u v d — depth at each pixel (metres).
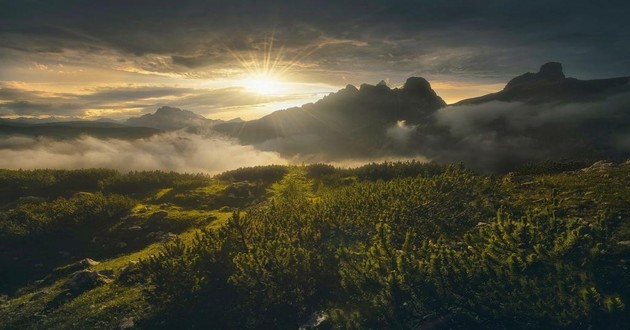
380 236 17.16
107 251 37.44
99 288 27.28
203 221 43.81
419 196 24.28
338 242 21.70
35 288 30.39
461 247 17.23
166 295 20.91
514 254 12.63
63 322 22.95
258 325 18.73
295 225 25.16
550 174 31.25
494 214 21.48
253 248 20.83
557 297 11.54
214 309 19.95
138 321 21.00
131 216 45.06
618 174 25.61
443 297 13.07
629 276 12.06
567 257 12.62
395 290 13.85
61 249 37.88
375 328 13.89
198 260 21.64
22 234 38.69
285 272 19.31
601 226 14.11
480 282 12.91
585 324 10.77
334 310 15.58
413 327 13.43
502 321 12.32
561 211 18.55
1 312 26.05
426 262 14.12
